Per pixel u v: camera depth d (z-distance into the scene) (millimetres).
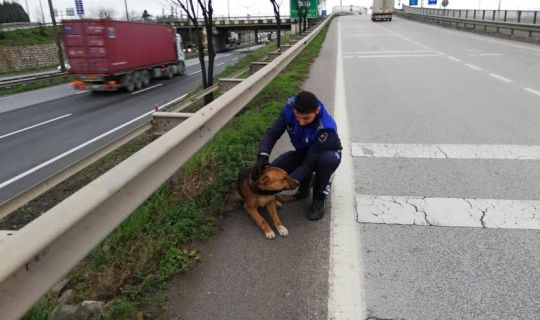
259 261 2875
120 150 7605
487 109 6953
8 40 46062
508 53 15820
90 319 2305
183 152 3432
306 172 3279
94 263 2855
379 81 10156
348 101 7977
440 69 11898
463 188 3873
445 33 29203
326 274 2705
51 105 19344
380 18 50938
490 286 2521
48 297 2559
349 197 3791
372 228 3248
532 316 2273
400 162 4613
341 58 15320
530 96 7891
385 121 6414
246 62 19484
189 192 3801
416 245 2984
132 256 2844
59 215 1898
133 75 23297
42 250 1741
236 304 2449
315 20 44594
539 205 3492
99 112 16953
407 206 3572
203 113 3977
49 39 51688
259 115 6602
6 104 20297
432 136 5543
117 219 2344
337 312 2352
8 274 1530
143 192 2688
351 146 5246
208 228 3232
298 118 3232
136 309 2379
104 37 20594
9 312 1574
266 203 3242
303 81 10398
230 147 4805
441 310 2338
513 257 2797
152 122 4672
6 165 10039
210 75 10930
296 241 3115
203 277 2701
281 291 2553
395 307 2373
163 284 2590
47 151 11148
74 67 21188
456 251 2891
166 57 27219
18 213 5453
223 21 64312
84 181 6398
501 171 4242
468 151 4883
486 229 3154
